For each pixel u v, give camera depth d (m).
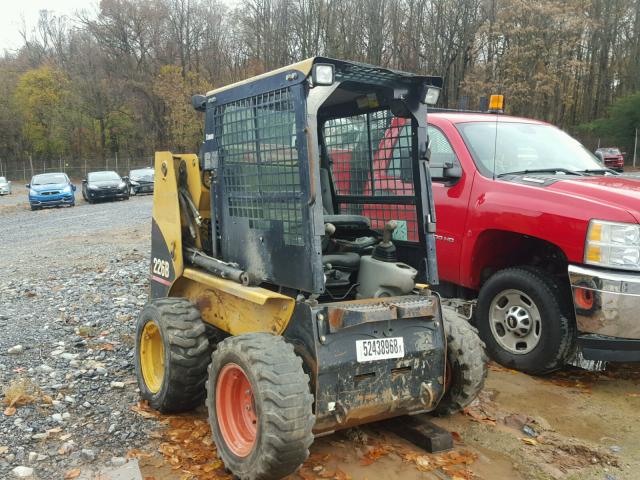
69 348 6.29
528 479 3.81
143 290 9.07
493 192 5.79
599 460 4.05
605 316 4.84
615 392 5.19
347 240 4.57
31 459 3.97
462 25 45.31
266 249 4.12
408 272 4.05
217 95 4.51
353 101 4.75
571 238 5.09
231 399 3.81
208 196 4.84
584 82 53.75
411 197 4.44
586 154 6.82
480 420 4.58
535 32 40.47
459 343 4.26
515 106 41.62
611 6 51.03
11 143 66.25
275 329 3.89
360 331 3.72
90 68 67.12
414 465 3.90
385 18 46.44
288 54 50.25
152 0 66.38
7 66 74.38
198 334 4.47
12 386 4.94
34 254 13.14
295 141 3.78
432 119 6.67
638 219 4.82
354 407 3.69
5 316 7.62
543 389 5.19
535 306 5.36
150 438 4.29
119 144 69.62
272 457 3.31
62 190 26.72
